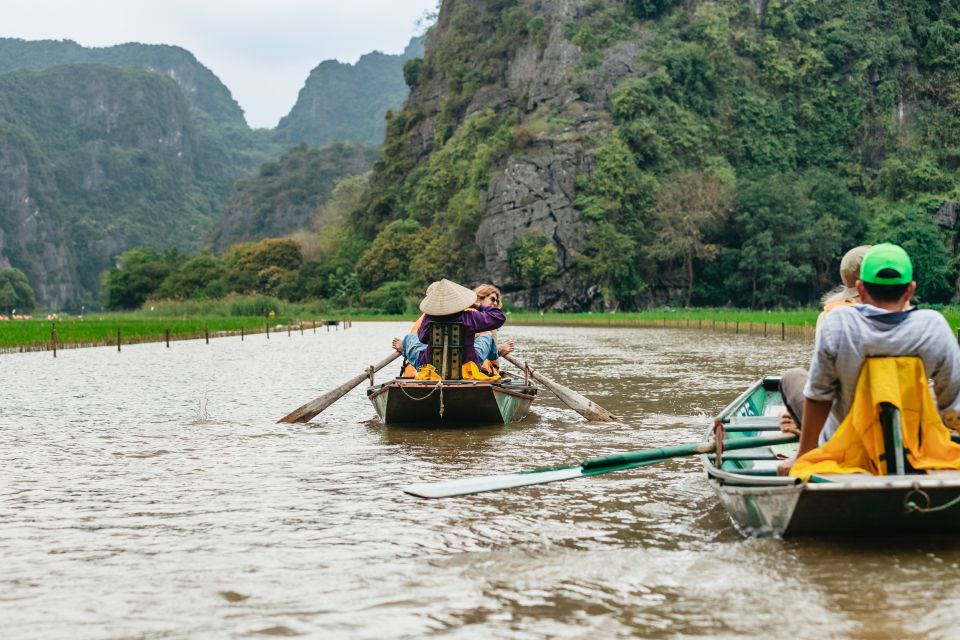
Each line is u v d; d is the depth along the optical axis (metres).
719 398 14.55
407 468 8.63
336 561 5.47
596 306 90.62
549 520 6.44
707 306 92.19
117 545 5.87
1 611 4.62
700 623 4.33
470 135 110.50
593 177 92.56
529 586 4.95
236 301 80.94
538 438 10.55
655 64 102.25
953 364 5.43
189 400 15.12
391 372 21.53
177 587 5.00
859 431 5.42
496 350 12.89
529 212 92.25
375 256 109.62
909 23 112.56
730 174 96.31
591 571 5.20
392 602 4.71
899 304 5.54
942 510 5.10
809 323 39.56
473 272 97.69
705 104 103.69
